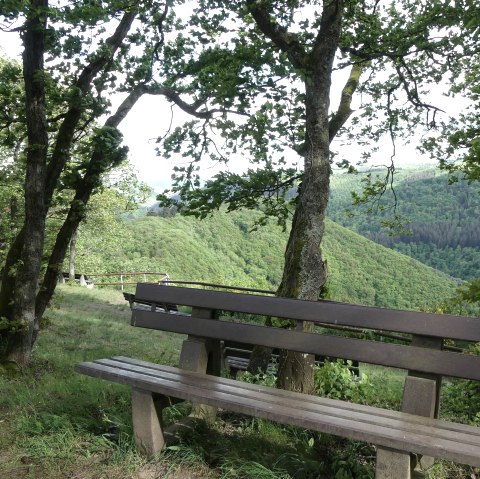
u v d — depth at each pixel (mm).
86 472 2746
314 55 4676
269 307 3020
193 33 6711
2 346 5949
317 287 4465
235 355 5750
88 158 6660
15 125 6422
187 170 6914
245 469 2660
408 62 7668
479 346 4887
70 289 21859
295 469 2742
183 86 6918
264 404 2490
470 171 6043
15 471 2748
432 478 2648
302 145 6438
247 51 6363
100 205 25906
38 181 5668
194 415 3369
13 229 15391
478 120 7746
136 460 2809
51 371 5641
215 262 100312
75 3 5324
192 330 3238
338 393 4059
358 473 2689
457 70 7426
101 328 11109
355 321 2760
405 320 2654
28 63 5453
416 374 2660
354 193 8703
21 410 3621
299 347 2893
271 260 110500
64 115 6160
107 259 45531
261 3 5012
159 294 3387
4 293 6117
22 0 4648
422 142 8086
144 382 2785
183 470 2758
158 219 111875
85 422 3279
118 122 6434
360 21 6773
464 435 2221
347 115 6285
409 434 2182
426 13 6355
